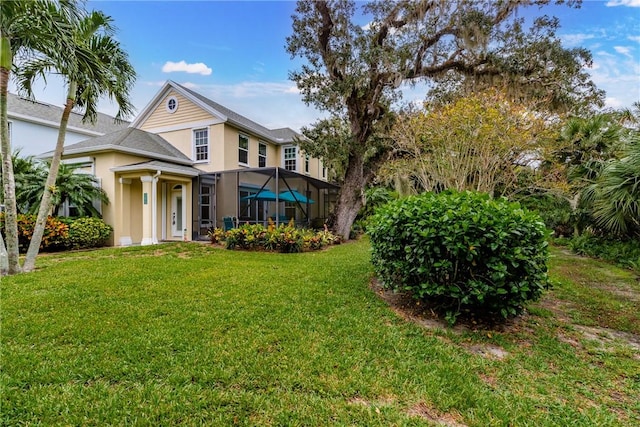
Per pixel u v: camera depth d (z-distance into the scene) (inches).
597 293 202.2
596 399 94.1
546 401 92.3
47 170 400.8
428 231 143.7
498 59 377.7
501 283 137.3
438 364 110.7
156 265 258.8
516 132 268.5
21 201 379.6
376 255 185.5
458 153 297.4
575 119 387.5
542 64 373.4
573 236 404.2
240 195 569.6
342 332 133.3
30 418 79.4
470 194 167.0
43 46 219.8
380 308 163.6
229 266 261.9
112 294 176.7
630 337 138.7
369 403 89.0
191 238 501.0
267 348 117.6
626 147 273.3
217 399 87.7
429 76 421.1
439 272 149.9
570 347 127.7
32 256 241.3
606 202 284.7
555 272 263.6
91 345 116.6
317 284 203.6
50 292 178.2
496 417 84.7
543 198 451.8
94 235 395.2
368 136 482.0
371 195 653.9
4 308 151.3
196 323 138.4
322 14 411.5
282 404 86.8
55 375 96.8
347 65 406.6
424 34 391.9
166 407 83.9
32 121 555.5
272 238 366.3
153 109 578.6
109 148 421.4
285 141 681.6
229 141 542.6
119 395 88.6
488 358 117.3
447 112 290.8
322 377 100.0
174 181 488.1
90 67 231.8
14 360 104.3
